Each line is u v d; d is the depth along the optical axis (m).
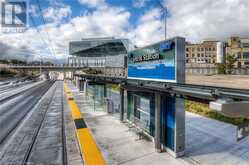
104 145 10.67
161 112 9.92
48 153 10.00
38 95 37.59
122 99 15.58
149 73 11.44
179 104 9.05
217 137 11.59
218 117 15.77
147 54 11.67
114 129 13.58
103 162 8.59
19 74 122.00
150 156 9.27
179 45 8.92
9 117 18.55
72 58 115.81
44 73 125.69
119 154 9.52
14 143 11.48
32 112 20.97
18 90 49.31
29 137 12.55
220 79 44.03
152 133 11.23
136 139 11.52
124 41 116.12
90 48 121.81
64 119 17.45
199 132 12.52
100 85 22.45
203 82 35.44
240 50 97.25
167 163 8.55
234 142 10.78
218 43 103.31
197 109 18.55
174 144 9.14
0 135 13.02
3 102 28.42
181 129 9.13
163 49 9.87
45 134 13.13
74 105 24.16
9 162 9.03
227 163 8.45
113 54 118.62
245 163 8.42
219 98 4.68
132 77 13.84
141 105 12.74
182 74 9.01
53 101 29.17
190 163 8.52
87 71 85.81
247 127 4.70
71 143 11.37
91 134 12.49
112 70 50.69
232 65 72.81
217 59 103.44
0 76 103.62
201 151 9.71
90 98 29.70
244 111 4.16
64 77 134.62
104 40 119.50
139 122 13.07
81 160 9.12
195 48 109.06
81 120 16.31
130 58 14.29
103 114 18.67
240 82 33.72
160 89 7.65
